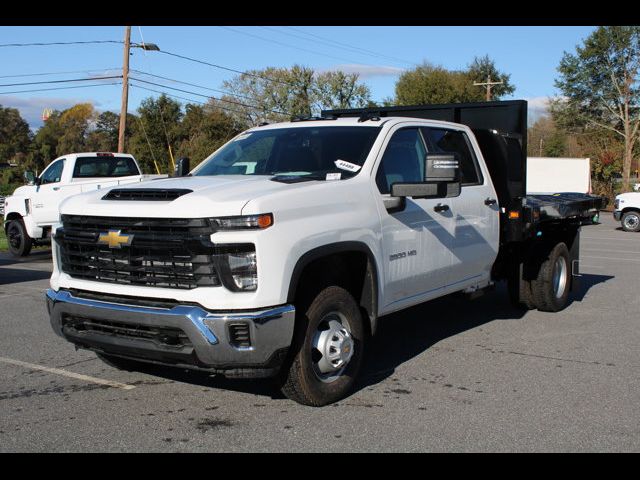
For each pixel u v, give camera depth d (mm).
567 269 8844
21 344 7090
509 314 8617
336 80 58625
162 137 56656
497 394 5402
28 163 82125
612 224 28734
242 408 5074
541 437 4516
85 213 4926
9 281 11680
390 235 5598
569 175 30891
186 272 4504
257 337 4414
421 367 6180
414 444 4391
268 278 4469
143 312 4543
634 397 5340
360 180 5418
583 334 7500
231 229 4434
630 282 11430
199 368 4590
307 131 6141
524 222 7707
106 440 4480
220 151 6543
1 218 26875
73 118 88562
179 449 4328
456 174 5363
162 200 4703
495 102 7906
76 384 5707
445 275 6488
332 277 5227
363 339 5371
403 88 53625
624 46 46000
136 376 5926
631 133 47125
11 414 4977
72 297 4969
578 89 48281
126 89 30969
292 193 4758
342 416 4895
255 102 60719
